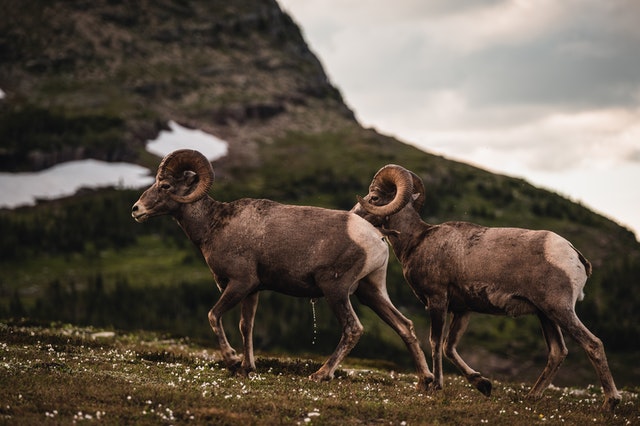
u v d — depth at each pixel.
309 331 107.69
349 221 19.66
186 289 121.25
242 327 20.28
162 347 27.48
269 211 19.97
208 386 17.78
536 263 18.52
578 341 18.06
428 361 103.06
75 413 14.73
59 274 136.88
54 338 23.73
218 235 19.97
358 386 19.34
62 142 193.62
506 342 121.94
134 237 156.38
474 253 19.23
